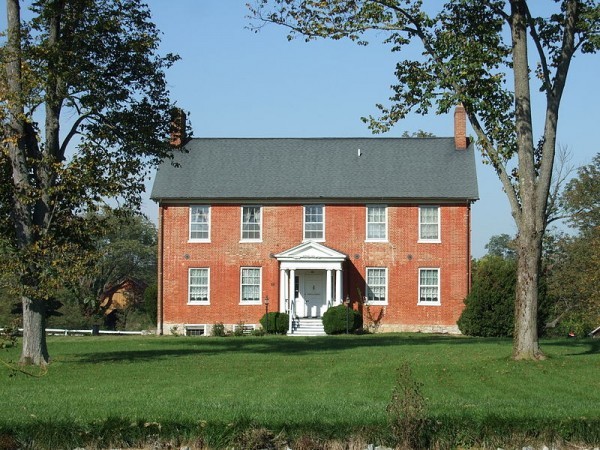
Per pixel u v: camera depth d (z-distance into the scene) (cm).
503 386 1973
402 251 4791
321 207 4853
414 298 4766
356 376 2161
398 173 4934
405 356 2697
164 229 4897
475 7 2419
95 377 2194
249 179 4956
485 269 4434
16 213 2483
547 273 6069
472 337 4147
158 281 4875
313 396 1803
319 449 1300
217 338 4097
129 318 7238
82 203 2511
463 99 2347
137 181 2648
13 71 2450
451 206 4791
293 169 5019
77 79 2477
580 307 5578
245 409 1478
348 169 4997
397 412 1316
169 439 1323
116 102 2648
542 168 2439
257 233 4869
